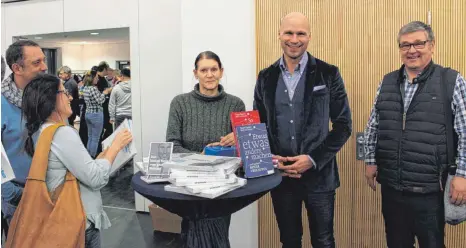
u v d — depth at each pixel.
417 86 2.19
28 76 2.30
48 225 1.80
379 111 2.33
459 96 2.10
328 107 2.32
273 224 3.29
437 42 2.86
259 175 1.86
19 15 5.34
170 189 1.63
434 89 2.13
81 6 5.00
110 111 5.07
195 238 1.87
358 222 3.13
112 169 2.07
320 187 2.35
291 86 2.38
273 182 1.77
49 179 1.87
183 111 2.40
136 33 4.75
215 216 1.76
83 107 5.20
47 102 1.91
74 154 1.85
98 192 2.03
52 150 1.85
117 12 4.82
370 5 2.97
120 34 4.89
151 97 4.76
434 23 2.85
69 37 5.16
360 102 3.05
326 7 3.07
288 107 2.37
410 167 2.18
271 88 2.42
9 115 2.21
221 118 2.39
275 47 3.17
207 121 2.38
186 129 2.39
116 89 5.00
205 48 3.34
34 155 1.84
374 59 2.99
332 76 2.34
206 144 2.36
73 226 1.81
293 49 2.25
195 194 1.56
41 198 1.82
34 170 1.83
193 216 1.74
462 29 2.80
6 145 2.21
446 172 2.13
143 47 4.74
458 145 2.12
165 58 4.64
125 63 4.93
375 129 2.44
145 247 3.89
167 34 4.60
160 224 4.30
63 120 2.01
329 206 2.39
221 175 1.67
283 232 2.49
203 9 3.32
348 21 3.03
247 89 3.26
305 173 2.37
